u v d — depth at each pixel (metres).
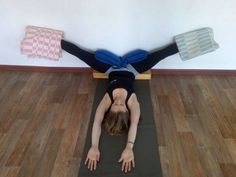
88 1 2.31
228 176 1.72
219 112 2.25
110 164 1.73
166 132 2.05
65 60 2.73
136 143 1.88
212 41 2.39
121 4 2.31
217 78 2.70
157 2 2.28
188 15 2.35
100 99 2.33
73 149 1.92
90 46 2.60
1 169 1.77
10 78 2.72
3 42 2.63
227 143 1.95
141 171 1.68
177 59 2.66
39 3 2.35
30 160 1.84
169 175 1.73
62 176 1.73
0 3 2.36
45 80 2.69
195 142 1.96
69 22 2.45
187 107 2.31
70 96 2.46
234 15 2.34
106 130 1.93
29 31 2.45
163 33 2.47
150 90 2.49
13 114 2.24
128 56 2.50
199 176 1.72
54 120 2.18
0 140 1.99
